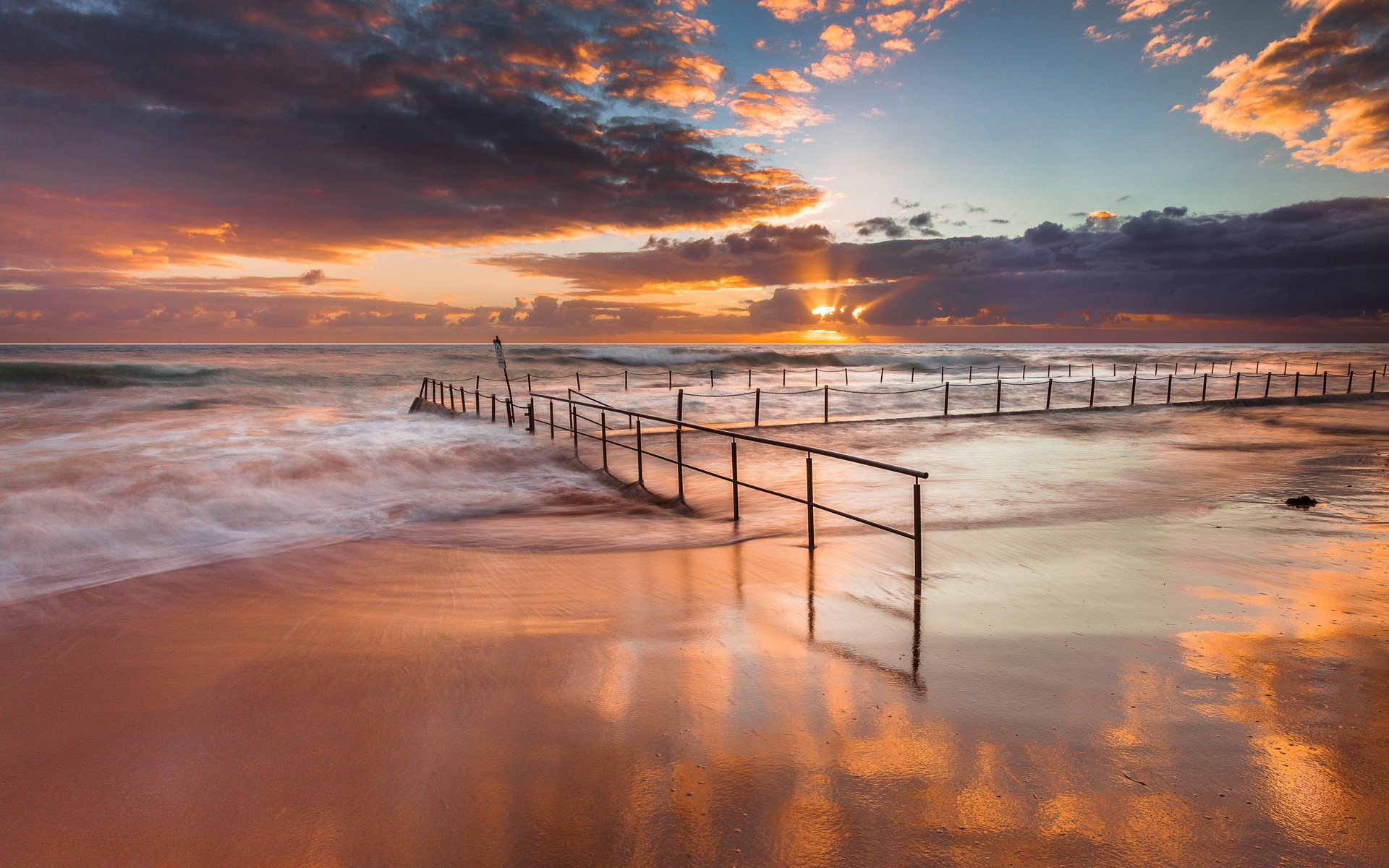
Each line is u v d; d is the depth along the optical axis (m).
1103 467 11.41
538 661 3.70
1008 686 3.31
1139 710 3.05
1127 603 4.63
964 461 12.23
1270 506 8.23
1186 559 5.81
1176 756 2.65
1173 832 2.17
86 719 3.15
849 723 2.94
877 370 53.41
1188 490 9.27
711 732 2.88
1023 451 13.46
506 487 10.48
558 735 2.88
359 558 6.29
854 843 2.14
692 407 23.84
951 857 2.06
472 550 6.52
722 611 4.53
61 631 4.34
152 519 7.86
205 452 12.04
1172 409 22.14
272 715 3.15
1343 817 2.25
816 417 21.83
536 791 2.46
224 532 7.69
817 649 3.83
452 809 2.38
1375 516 7.58
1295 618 4.33
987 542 6.44
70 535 7.11
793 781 2.49
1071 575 5.34
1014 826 2.21
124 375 37.66
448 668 3.63
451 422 17.47
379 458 11.64
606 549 6.48
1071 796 2.38
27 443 13.77
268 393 33.44
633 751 2.73
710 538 6.89
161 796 2.53
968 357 75.31
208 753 2.82
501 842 2.19
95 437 14.84
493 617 4.50
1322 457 12.51
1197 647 3.84
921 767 2.57
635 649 3.86
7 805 2.49
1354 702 3.12
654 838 2.18
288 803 2.46
